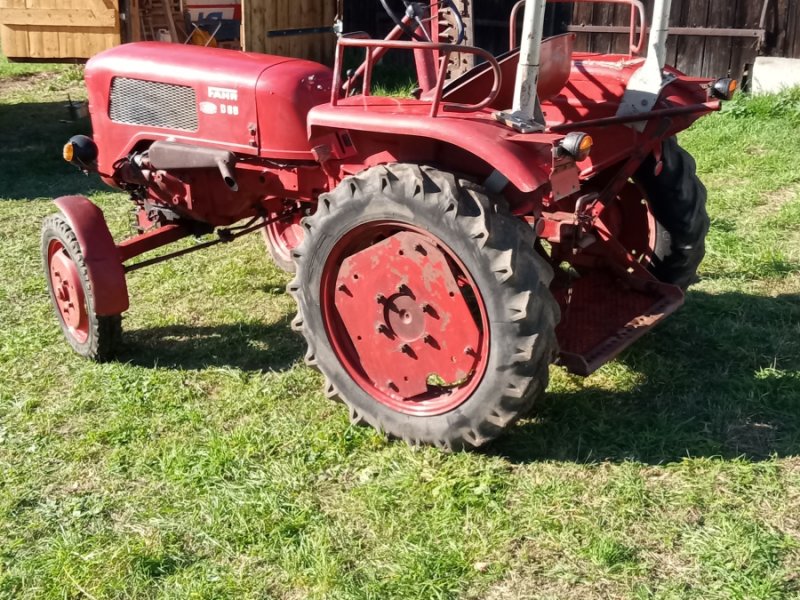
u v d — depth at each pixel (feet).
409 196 9.91
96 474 10.82
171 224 14.44
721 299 14.88
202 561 9.14
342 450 10.95
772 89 29.19
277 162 12.73
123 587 8.77
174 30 38.68
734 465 10.25
